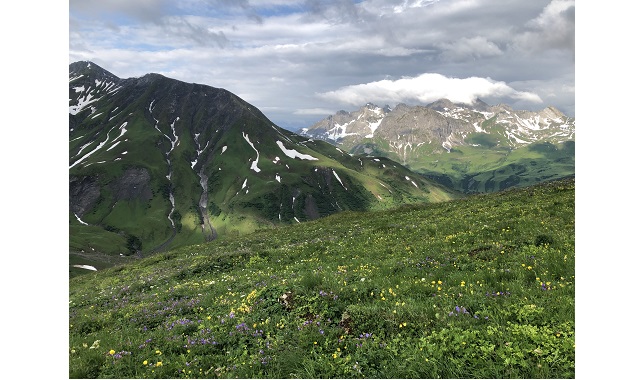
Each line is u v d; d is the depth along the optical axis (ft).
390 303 33.81
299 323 32.37
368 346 27.37
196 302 46.55
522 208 78.64
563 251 44.27
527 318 27.81
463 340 25.63
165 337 34.17
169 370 28.37
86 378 28.48
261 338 31.24
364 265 54.60
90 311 55.06
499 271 39.83
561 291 31.45
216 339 32.24
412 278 43.09
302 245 80.94
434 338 26.78
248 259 75.36
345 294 36.78
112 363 29.96
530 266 39.83
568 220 60.70
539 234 52.29
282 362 27.02
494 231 63.16
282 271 61.11
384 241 73.05
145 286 69.56
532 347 23.93
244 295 44.09
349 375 24.82
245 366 27.25
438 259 51.57
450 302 32.86
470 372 22.82
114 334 38.60
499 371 22.41
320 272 48.73
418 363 24.13
